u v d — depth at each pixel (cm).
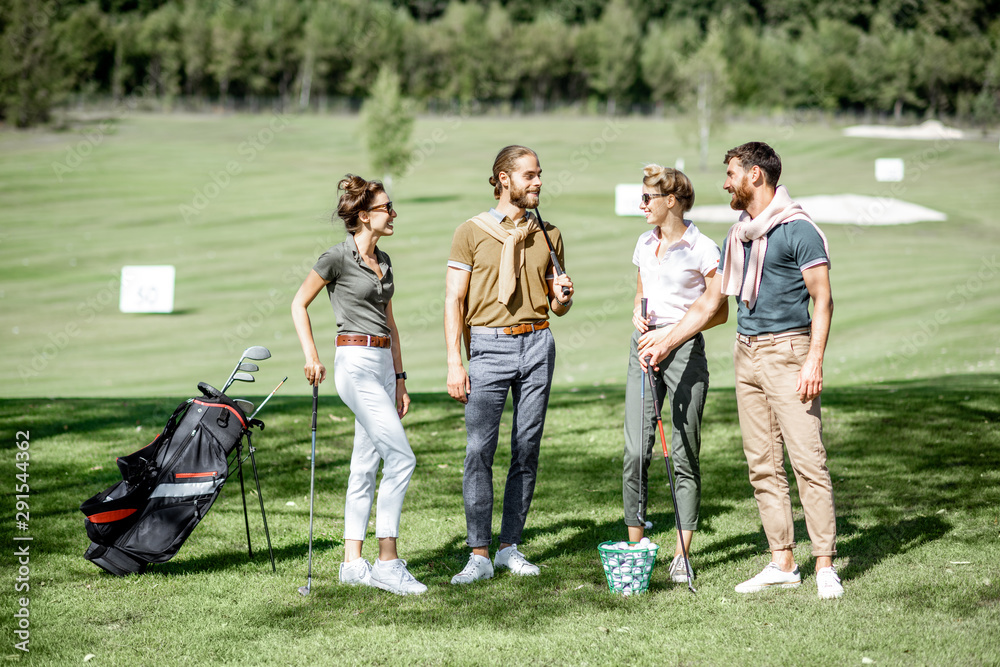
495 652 321
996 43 7150
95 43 6794
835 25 7662
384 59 7950
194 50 7444
